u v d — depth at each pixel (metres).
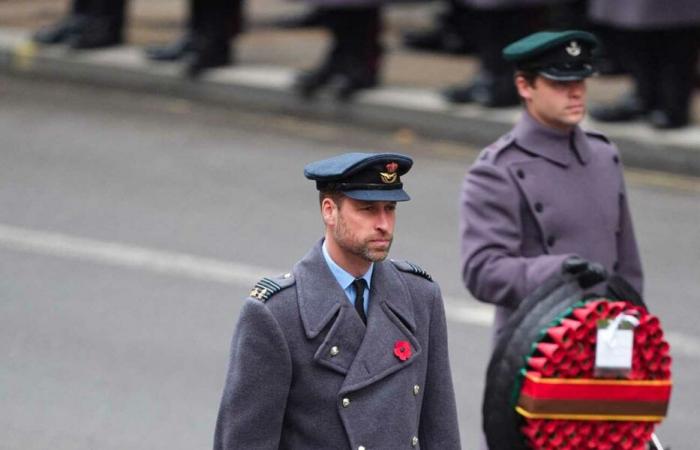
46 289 35.38
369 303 16.00
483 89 49.47
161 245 38.84
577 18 52.44
